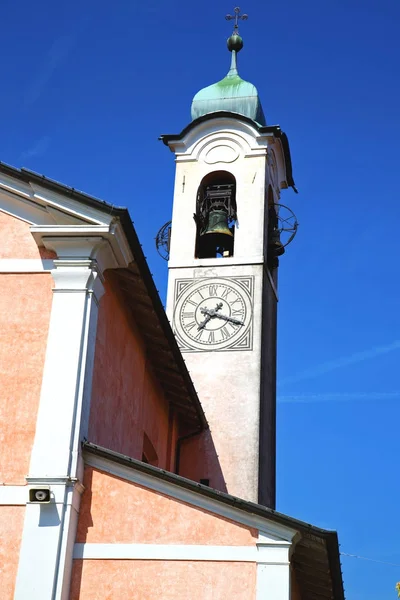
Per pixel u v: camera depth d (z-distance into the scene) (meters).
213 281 25.08
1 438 13.44
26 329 14.09
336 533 12.61
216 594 12.65
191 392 20.22
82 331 13.98
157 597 12.70
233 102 28.02
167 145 27.28
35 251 14.56
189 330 24.59
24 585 12.51
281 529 12.87
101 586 12.79
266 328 24.95
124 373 16.42
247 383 23.62
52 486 12.97
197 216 26.08
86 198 14.37
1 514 13.00
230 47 29.78
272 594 12.53
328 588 14.93
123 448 16.39
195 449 22.88
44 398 13.55
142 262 14.91
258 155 26.64
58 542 12.70
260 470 22.78
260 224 25.72
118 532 13.05
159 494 13.21
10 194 14.88
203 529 12.98
